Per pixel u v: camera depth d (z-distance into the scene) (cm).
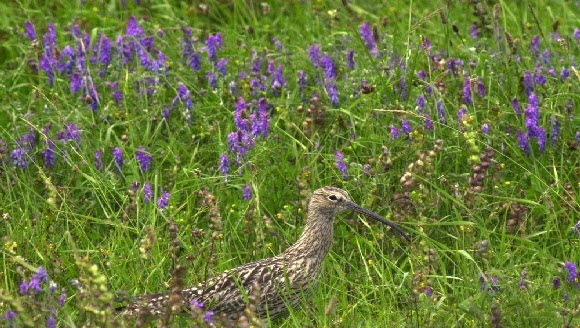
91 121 1525
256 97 1552
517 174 1430
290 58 1656
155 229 1298
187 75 1616
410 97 1519
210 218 1279
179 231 1327
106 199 1339
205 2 1873
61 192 1384
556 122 1459
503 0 1806
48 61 1598
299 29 1800
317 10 1805
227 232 1335
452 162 1421
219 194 1382
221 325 1103
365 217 1356
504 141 1429
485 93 1524
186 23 1717
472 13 1739
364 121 1458
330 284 1277
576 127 1469
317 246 1224
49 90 1594
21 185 1411
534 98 1416
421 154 1345
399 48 1662
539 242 1343
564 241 1305
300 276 1207
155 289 1241
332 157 1427
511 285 1177
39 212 1360
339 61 1612
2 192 1411
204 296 1177
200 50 1647
